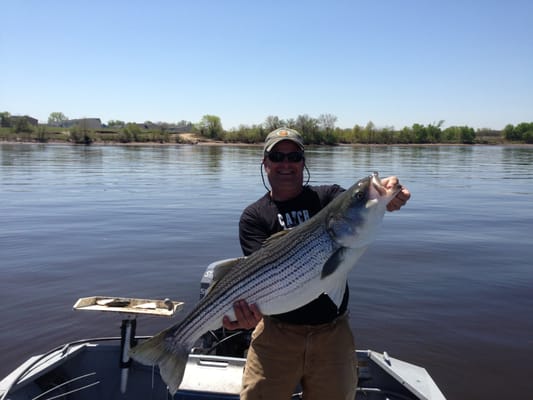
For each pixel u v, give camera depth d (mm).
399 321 3832
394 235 7012
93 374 2264
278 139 1884
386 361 2273
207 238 6660
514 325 3770
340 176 16141
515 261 5535
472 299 4293
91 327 3697
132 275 4918
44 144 49344
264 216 1934
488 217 8766
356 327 3736
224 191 12328
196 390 1990
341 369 1735
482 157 34000
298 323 1742
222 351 2461
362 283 4703
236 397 1962
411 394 2125
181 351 1825
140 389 2223
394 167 22344
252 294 1765
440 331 3662
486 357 3314
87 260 5461
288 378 1758
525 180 16609
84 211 8977
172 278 4832
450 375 3109
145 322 3826
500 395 2910
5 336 3523
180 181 14898
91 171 18312
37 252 5805
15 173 17047
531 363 3242
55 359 2195
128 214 8672
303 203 1949
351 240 1687
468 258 5656
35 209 9148
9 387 1947
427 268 5230
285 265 1740
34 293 4355
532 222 8219
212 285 1835
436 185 14859
